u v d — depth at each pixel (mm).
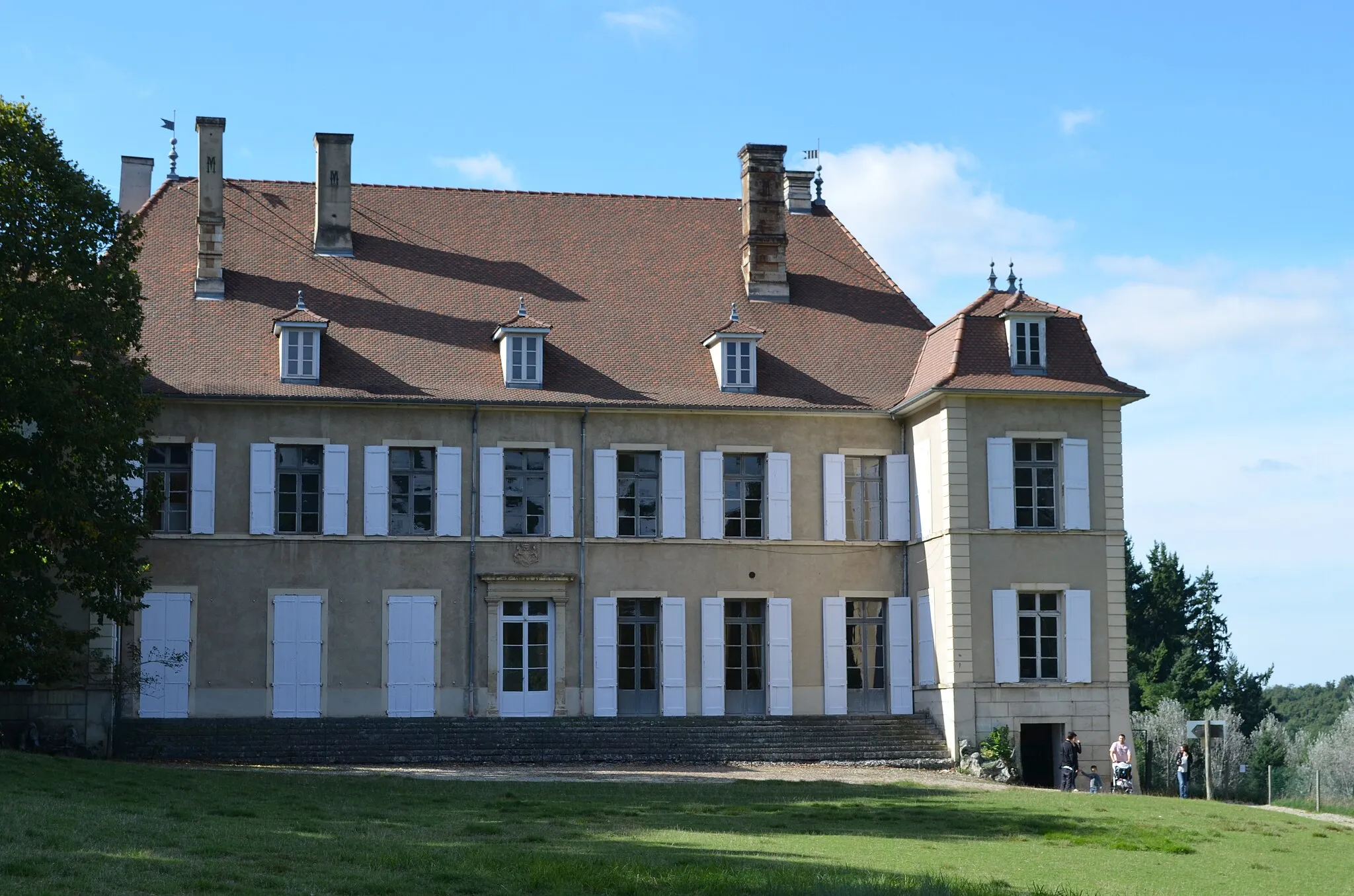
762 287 45625
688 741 38531
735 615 41812
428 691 39625
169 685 38438
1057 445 40719
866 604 42250
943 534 40031
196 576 38906
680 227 47531
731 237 47562
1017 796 31562
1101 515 40562
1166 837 25750
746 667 41594
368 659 39500
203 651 38719
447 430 40500
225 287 42219
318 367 40031
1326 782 61344
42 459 30828
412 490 40375
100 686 36594
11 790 23391
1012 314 40938
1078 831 25641
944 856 21922
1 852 17609
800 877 18375
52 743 36188
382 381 40438
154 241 43344
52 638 32031
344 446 39906
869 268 47438
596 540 40875
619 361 42656
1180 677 72250
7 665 31828
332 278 43375
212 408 39344
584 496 40969
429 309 43062
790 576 41750
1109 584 40344
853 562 42094
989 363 40656
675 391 42000
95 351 32406
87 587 32562
